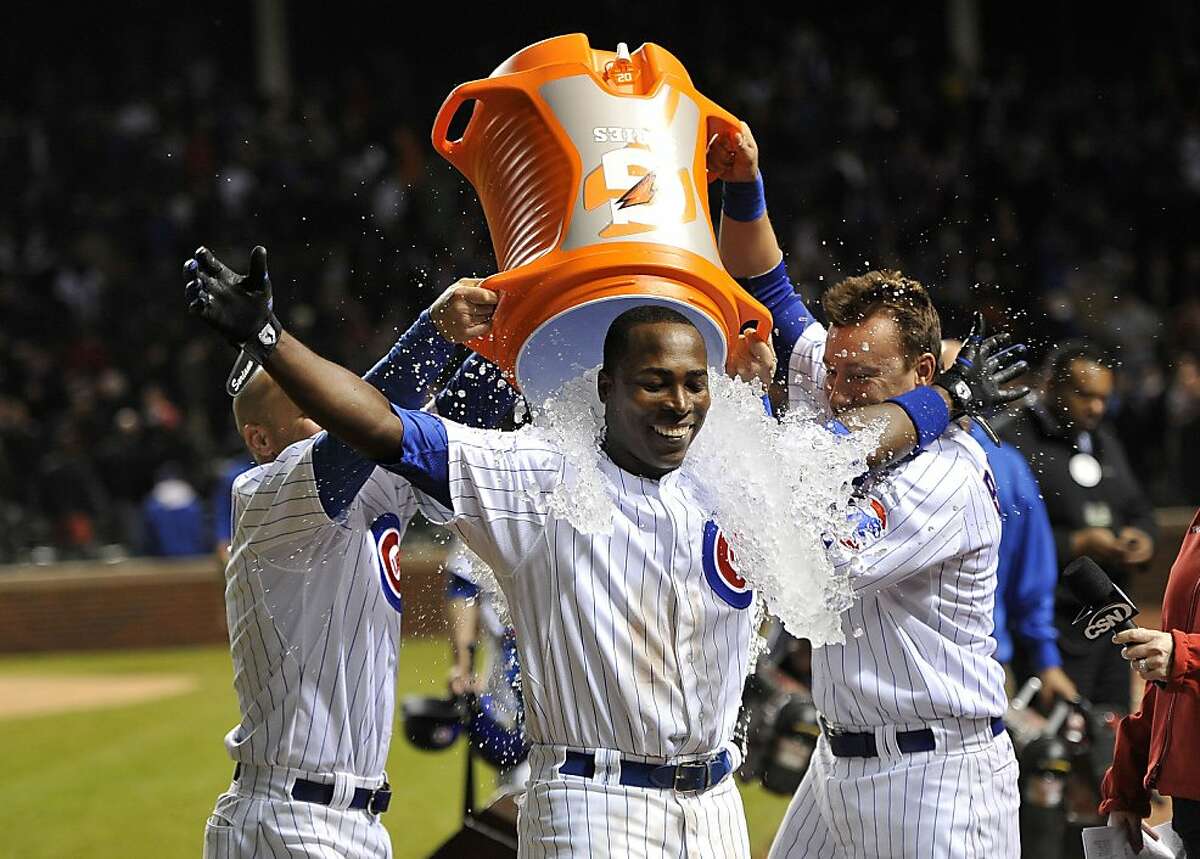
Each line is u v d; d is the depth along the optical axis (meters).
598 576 10.75
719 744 11.22
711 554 10.98
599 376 10.87
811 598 11.14
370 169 73.88
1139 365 59.19
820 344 14.37
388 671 12.43
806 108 78.38
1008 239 70.69
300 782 12.05
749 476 11.20
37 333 70.81
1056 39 88.12
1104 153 75.62
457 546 12.76
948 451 13.16
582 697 10.83
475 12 90.62
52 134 78.44
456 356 13.76
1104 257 70.19
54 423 63.09
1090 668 21.33
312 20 90.81
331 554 11.91
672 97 11.62
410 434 10.44
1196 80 79.94
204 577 51.75
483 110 11.87
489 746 17.44
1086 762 18.16
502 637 16.50
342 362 64.50
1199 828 13.68
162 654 49.78
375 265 69.12
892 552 12.54
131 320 70.38
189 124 79.62
